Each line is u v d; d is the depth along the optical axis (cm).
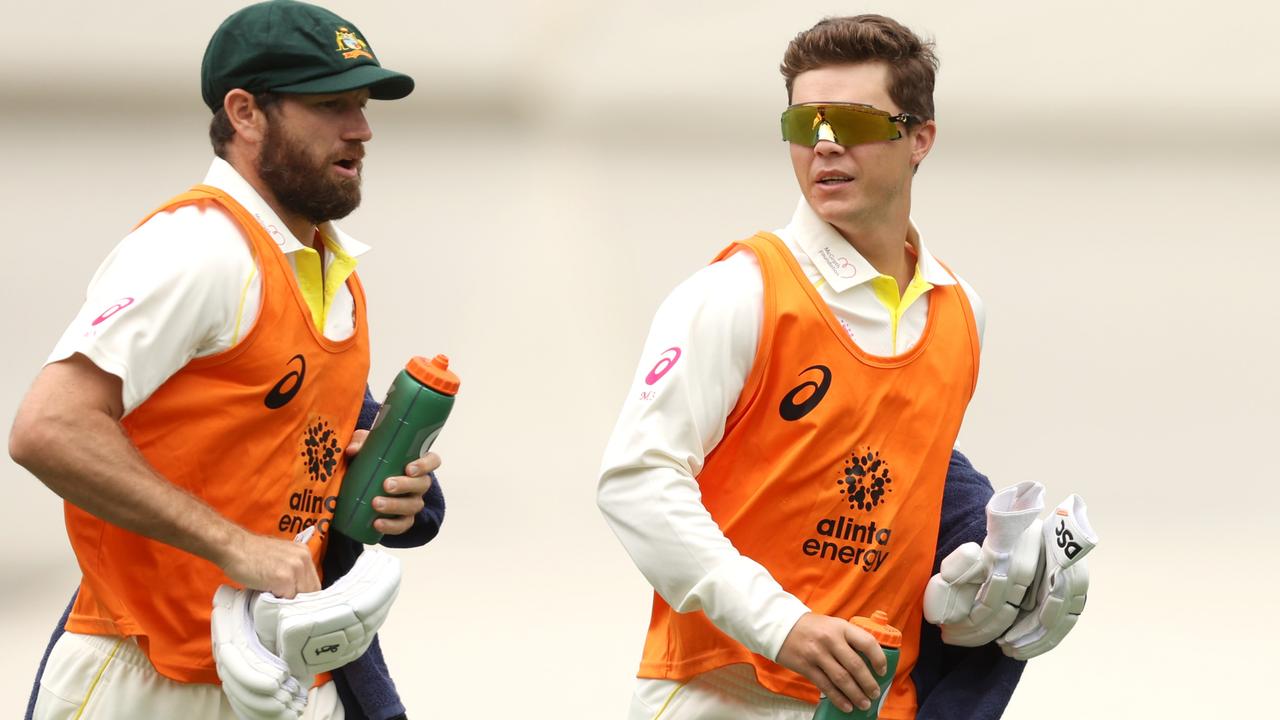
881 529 1135
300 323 1110
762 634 1053
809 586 1134
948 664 1231
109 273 1063
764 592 1058
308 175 1112
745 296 1112
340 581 1066
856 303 1138
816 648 1042
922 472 1151
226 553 1038
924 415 1148
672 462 1086
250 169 1120
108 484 1008
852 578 1133
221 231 1078
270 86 1099
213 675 1112
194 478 1084
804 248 1140
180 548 1035
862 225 1138
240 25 1109
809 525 1128
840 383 1120
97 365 1009
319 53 1097
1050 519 1148
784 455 1122
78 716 1105
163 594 1096
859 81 1123
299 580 1055
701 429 1100
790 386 1117
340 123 1118
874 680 1052
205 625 1107
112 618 1099
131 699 1105
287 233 1119
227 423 1084
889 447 1138
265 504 1113
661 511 1075
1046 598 1148
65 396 1009
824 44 1133
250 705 1045
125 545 1089
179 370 1077
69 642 1116
